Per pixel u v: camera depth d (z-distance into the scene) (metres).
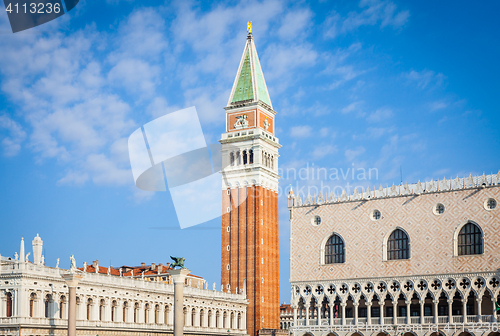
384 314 139.50
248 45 199.38
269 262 185.62
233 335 164.38
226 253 185.88
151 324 135.12
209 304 156.25
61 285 113.44
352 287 140.88
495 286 124.62
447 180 136.75
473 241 129.25
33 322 105.75
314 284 145.75
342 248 145.00
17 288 104.62
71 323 95.75
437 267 131.12
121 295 126.75
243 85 194.88
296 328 145.38
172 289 143.88
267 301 181.62
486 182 132.12
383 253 138.38
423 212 135.50
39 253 115.12
